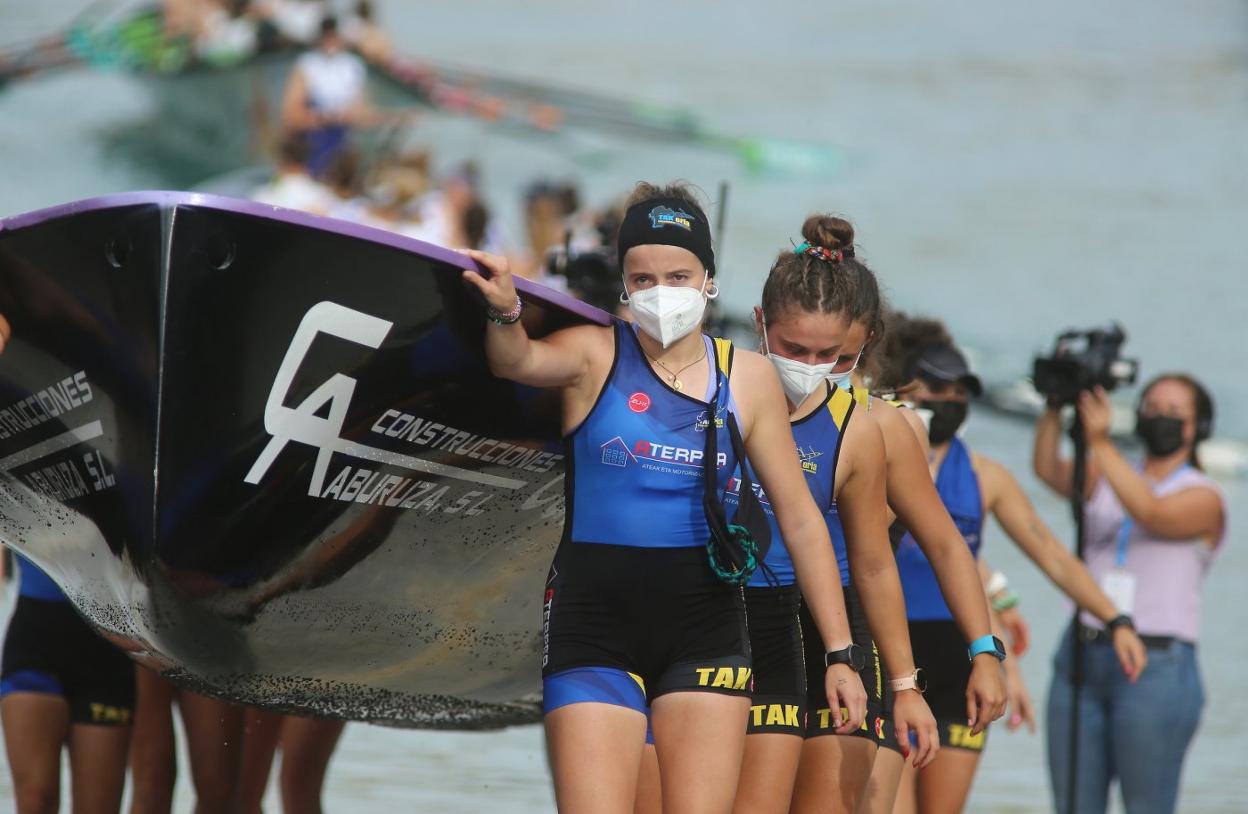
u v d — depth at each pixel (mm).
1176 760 23062
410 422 15719
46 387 15391
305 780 22312
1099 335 23516
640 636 14945
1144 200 79812
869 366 18172
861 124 95312
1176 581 23219
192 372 14602
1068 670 23453
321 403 15195
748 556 14875
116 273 14375
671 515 14914
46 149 81750
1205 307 62219
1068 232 73688
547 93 77500
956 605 17359
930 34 123812
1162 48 118938
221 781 21016
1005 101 102188
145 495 15078
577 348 14859
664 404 14867
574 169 84000
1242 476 45562
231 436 14969
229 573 15734
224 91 72312
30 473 16172
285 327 14711
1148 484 23703
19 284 14812
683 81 106000
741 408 15070
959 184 82062
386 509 16281
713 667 14883
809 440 16344
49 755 20297
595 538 14945
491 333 14492
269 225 14164
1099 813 23312
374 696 18781
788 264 15773
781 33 124562
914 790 20500
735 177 82562
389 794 25219
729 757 14805
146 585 15594
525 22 126750
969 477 20797
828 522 17500
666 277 14570
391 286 14734
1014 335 58031
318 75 66500
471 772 26516
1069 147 91062
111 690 20531
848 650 15203
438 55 111438
